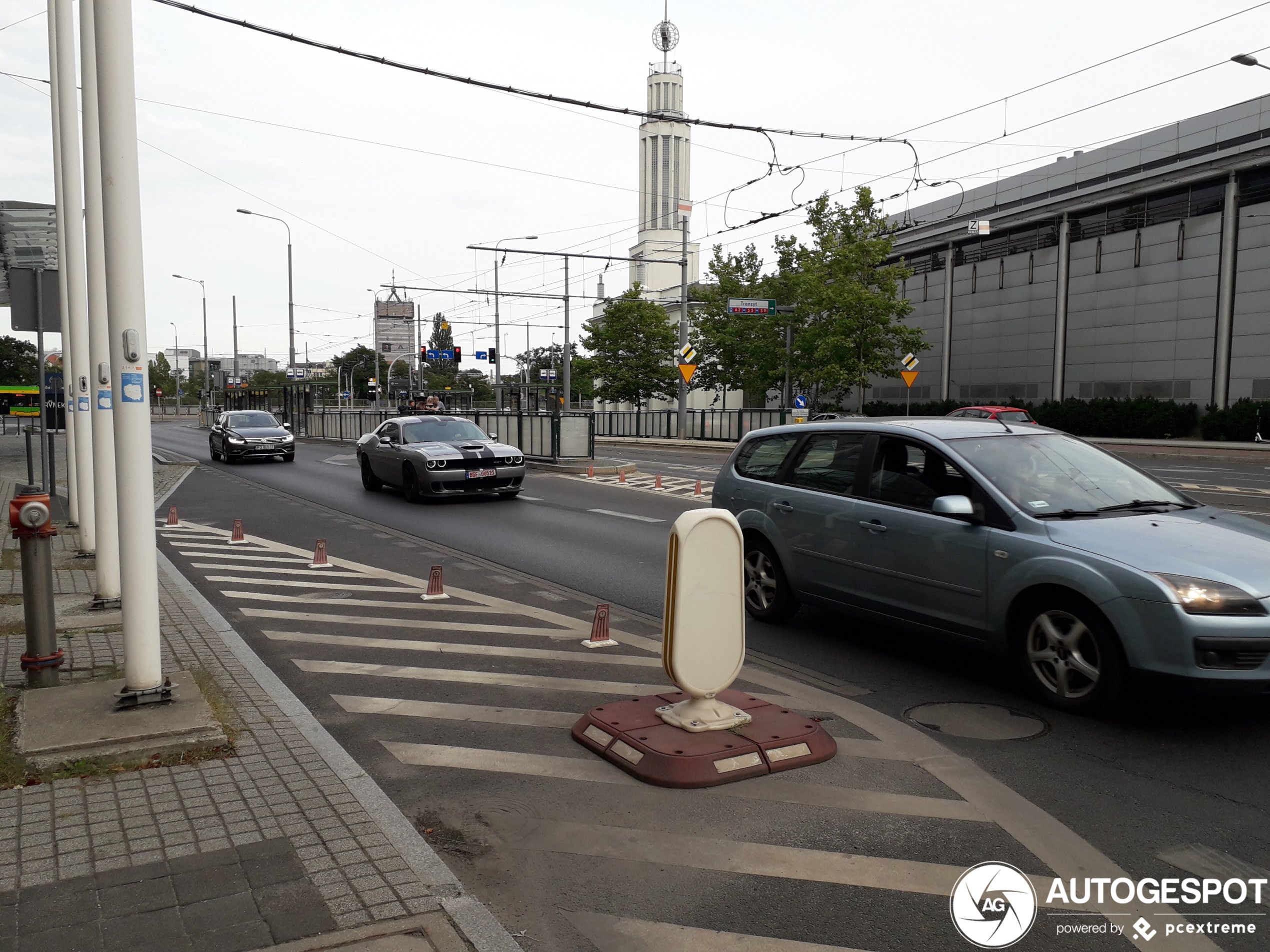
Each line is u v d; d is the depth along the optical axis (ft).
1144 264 123.54
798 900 10.96
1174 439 114.83
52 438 46.88
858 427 22.86
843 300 119.75
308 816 12.59
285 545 38.34
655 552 36.58
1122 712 17.34
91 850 11.59
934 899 10.97
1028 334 142.72
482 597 28.22
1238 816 13.09
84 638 21.25
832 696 18.60
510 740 16.20
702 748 14.65
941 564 19.43
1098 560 16.51
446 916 10.25
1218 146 113.91
